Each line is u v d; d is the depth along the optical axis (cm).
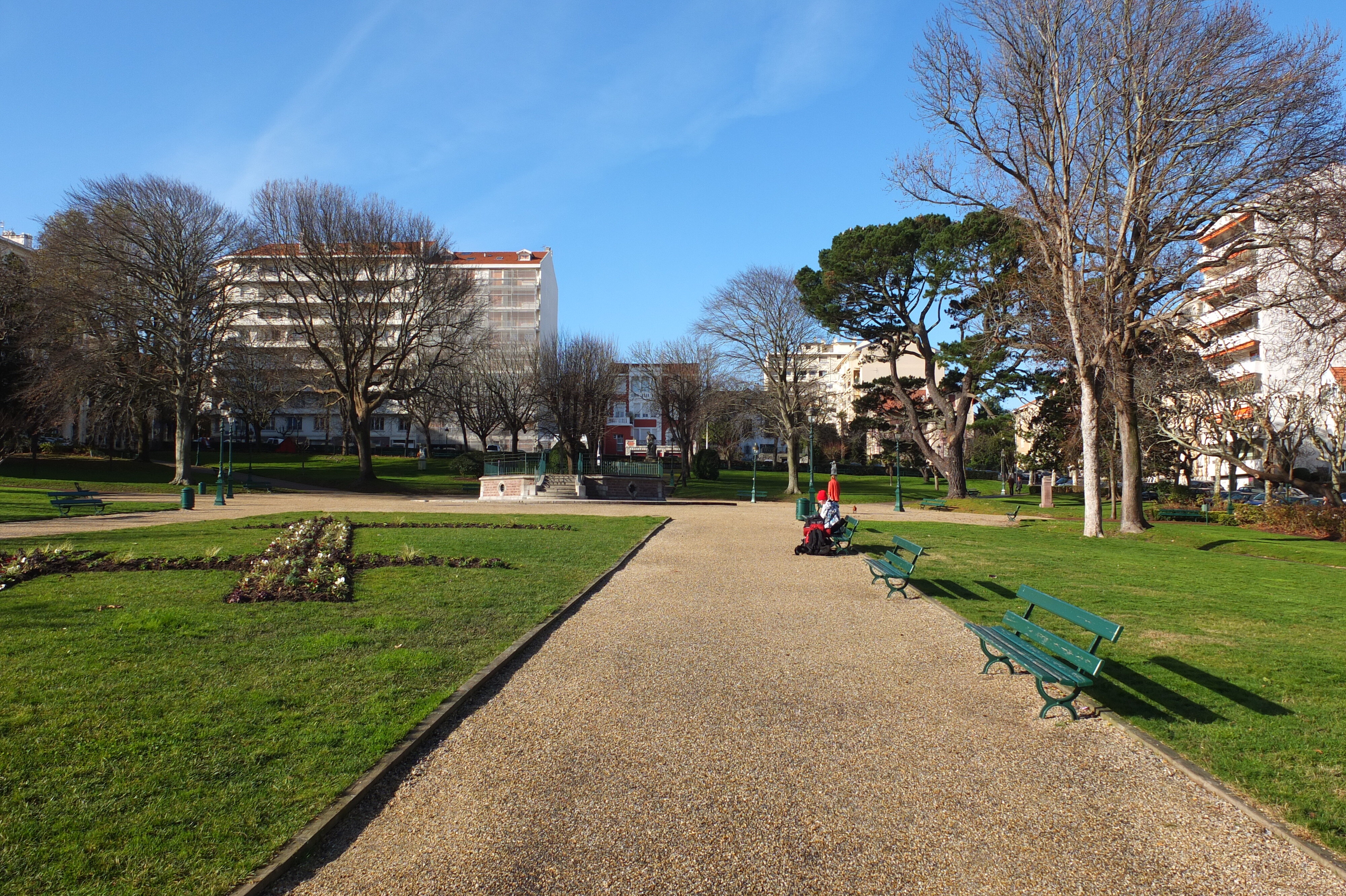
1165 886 387
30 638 766
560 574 1287
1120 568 1508
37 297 3953
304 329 4594
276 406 7088
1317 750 547
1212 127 2009
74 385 3953
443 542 1678
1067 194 2156
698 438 7425
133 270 3978
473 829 432
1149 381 2892
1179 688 692
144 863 379
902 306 3844
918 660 800
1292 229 1978
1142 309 2403
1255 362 3941
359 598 1024
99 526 2009
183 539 1662
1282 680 712
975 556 1681
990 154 2225
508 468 4316
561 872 390
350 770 488
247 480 4878
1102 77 2072
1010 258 3228
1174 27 1988
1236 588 1276
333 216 4359
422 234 4578
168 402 4847
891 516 3152
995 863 405
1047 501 3841
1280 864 406
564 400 5578
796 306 4662
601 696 666
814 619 996
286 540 1561
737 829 436
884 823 446
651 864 398
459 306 4697
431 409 6581
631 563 1487
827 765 527
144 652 726
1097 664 582
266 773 479
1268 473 2944
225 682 646
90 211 3950
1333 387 2864
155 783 459
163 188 4066
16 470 4416
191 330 4203
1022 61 2128
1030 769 525
